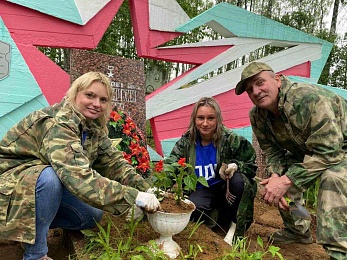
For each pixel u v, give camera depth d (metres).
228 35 5.31
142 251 1.95
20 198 1.75
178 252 2.01
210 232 2.45
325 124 2.14
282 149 2.80
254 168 2.68
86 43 4.20
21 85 3.72
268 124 2.62
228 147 2.70
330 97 2.29
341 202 2.05
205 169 2.74
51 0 3.93
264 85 2.35
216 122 2.63
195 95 5.00
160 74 10.77
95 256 1.92
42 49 10.26
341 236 2.01
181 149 2.79
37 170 1.78
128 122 3.20
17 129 1.91
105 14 4.31
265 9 14.46
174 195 2.24
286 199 2.29
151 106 4.77
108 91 2.00
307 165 2.18
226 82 5.16
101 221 2.36
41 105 3.86
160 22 4.71
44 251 1.87
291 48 5.47
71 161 1.74
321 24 14.37
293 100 2.28
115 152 2.24
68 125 1.83
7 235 1.75
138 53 4.71
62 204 2.05
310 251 2.68
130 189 1.83
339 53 12.37
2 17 3.72
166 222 1.88
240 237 2.52
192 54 4.95
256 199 3.94
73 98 1.96
